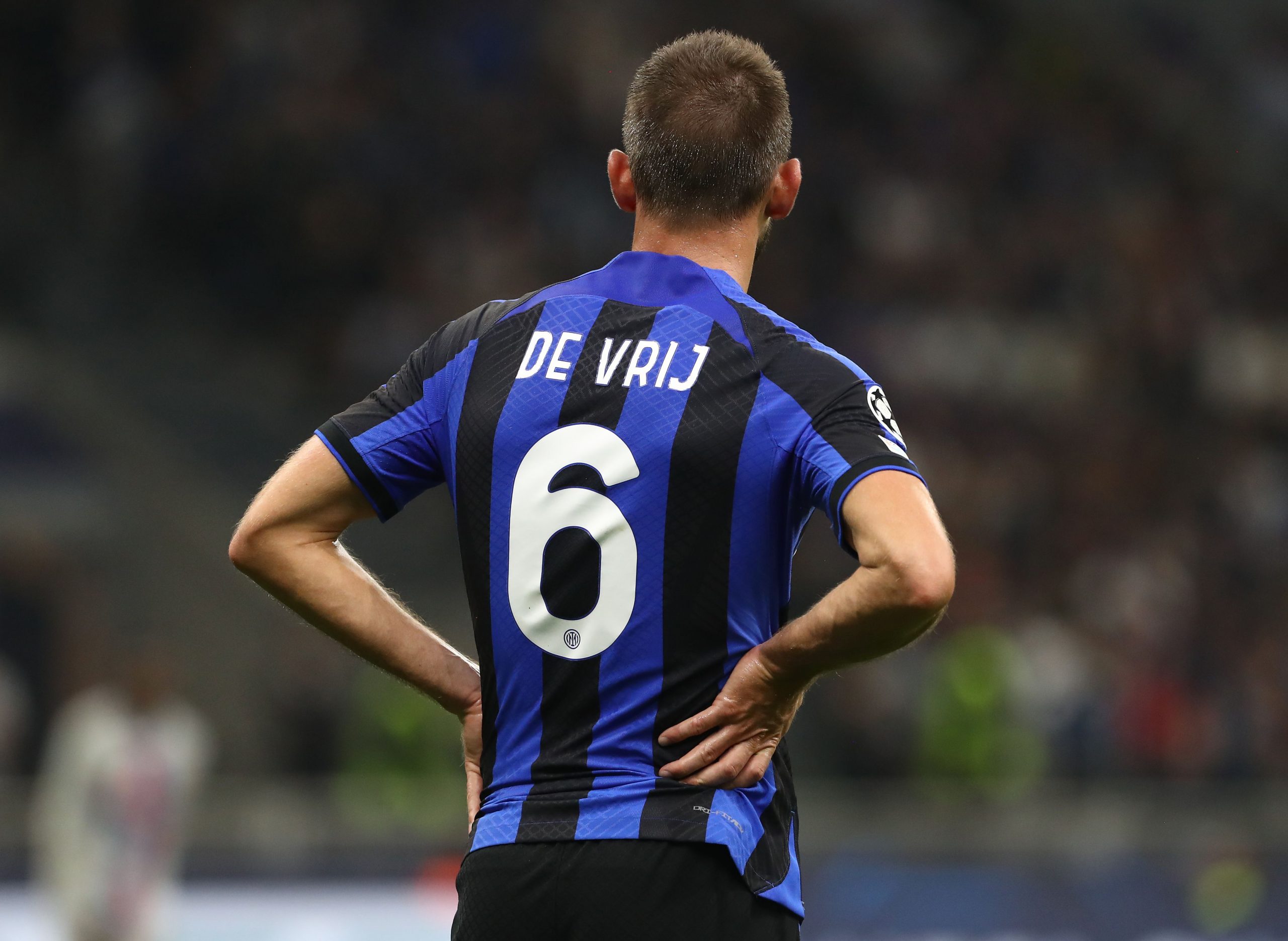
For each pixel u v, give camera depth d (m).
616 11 64.44
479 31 60.62
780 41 67.38
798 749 43.94
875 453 7.44
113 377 50.97
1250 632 53.28
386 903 30.94
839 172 64.44
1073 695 43.06
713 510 7.60
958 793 37.25
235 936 29.97
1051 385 60.12
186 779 28.66
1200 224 70.50
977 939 32.97
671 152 8.11
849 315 60.41
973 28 75.31
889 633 7.29
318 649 42.50
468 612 47.38
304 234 54.44
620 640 7.61
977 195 67.31
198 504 48.25
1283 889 34.50
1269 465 61.00
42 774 43.25
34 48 55.59
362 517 8.34
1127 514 56.00
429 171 57.06
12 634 45.41
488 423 7.96
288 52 56.75
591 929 7.41
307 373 53.59
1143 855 33.97
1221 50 83.31
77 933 27.72
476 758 8.38
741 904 7.51
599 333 7.95
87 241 53.88
